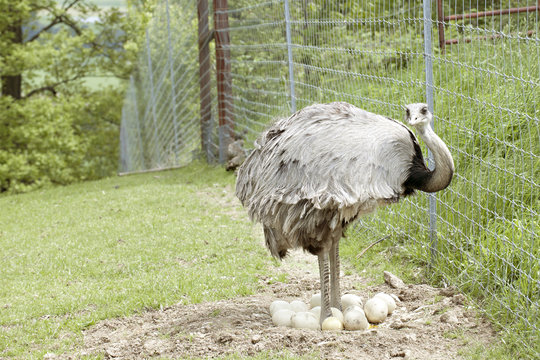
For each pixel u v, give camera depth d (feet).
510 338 12.72
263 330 13.55
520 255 13.88
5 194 50.26
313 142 12.85
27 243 22.09
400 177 12.85
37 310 16.24
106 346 14.07
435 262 15.87
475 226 15.42
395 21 17.81
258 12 26.05
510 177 15.60
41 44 59.00
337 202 12.46
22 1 51.47
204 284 16.74
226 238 20.26
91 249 20.54
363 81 18.25
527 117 14.51
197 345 13.41
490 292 13.96
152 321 15.11
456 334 13.09
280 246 13.74
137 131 56.39
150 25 47.80
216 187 27.25
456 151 16.33
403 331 13.26
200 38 32.76
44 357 13.80
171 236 20.92
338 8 20.11
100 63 63.82
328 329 13.33
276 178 13.08
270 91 24.80
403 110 16.80
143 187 29.40
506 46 17.84
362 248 17.92
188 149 36.35
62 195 31.37
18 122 53.11
